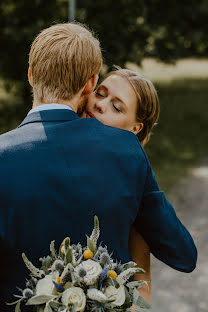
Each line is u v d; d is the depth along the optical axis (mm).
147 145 7988
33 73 1140
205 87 17828
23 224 1002
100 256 1037
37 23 8570
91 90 1200
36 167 1022
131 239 1329
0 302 1058
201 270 3465
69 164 1058
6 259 1020
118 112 1412
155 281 3283
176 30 11445
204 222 4371
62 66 1098
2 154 1016
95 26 8680
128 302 1064
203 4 12070
